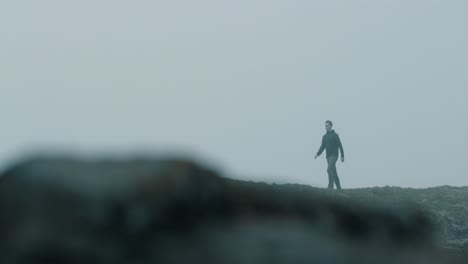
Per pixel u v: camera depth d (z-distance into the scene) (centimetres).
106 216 338
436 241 507
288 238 397
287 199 416
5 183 336
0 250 328
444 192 2142
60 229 330
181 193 359
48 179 335
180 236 355
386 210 476
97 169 350
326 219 430
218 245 366
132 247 340
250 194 398
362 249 439
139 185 349
